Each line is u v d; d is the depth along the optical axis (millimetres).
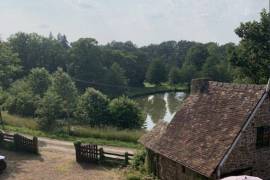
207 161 18656
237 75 47469
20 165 28156
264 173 20500
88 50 97000
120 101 46656
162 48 195500
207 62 119125
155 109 75438
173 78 125875
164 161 22688
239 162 19125
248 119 18984
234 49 46250
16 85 58594
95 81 95625
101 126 42625
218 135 19547
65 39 168125
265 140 20359
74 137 37000
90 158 28547
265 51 43719
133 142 35469
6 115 46469
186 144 20938
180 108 24094
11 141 33094
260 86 19938
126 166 27266
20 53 93062
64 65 99062
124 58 118875
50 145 33969
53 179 25031
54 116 41031
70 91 50031
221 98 21688
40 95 55125
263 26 43562
